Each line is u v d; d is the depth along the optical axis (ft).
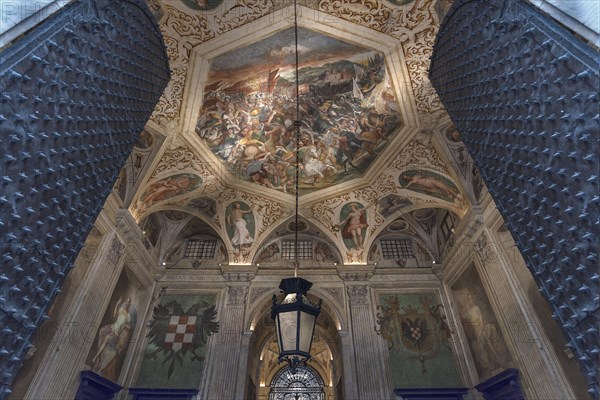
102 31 11.23
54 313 26.32
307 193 43.75
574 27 8.31
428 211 47.16
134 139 13.74
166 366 38.60
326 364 77.71
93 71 10.71
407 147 37.22
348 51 29.78
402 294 43.83
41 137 8.52
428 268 45.75
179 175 38.83
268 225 45.78
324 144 38.75
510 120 10.73
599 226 7.54
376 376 37.55
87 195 10.85
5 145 7.46
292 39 28.63
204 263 47.14
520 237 10.69
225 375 37.55
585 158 7.84
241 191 43.50
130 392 36.35
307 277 45.27
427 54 28.96
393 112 34.50
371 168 40.63
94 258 30.96
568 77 8.30
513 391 28.66
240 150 38.78
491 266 32.68
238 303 42.68
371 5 26.09
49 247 9.11
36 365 24.27
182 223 48.49
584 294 8.10
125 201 35.29
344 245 45.85
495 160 11.78
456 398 36.27
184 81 30.71
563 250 8.75
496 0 11.33
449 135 34.73
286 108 35.29
